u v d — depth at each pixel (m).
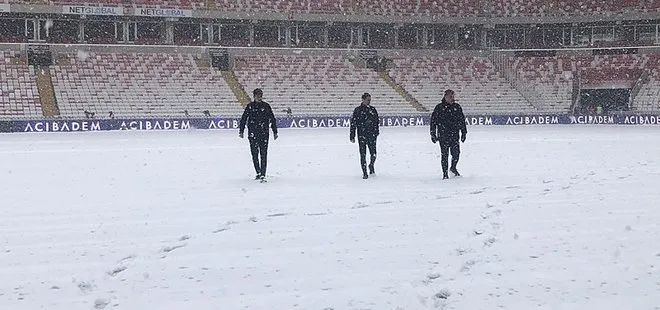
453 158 14.15
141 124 40.47
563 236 7.56
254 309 5.04
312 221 8.86
